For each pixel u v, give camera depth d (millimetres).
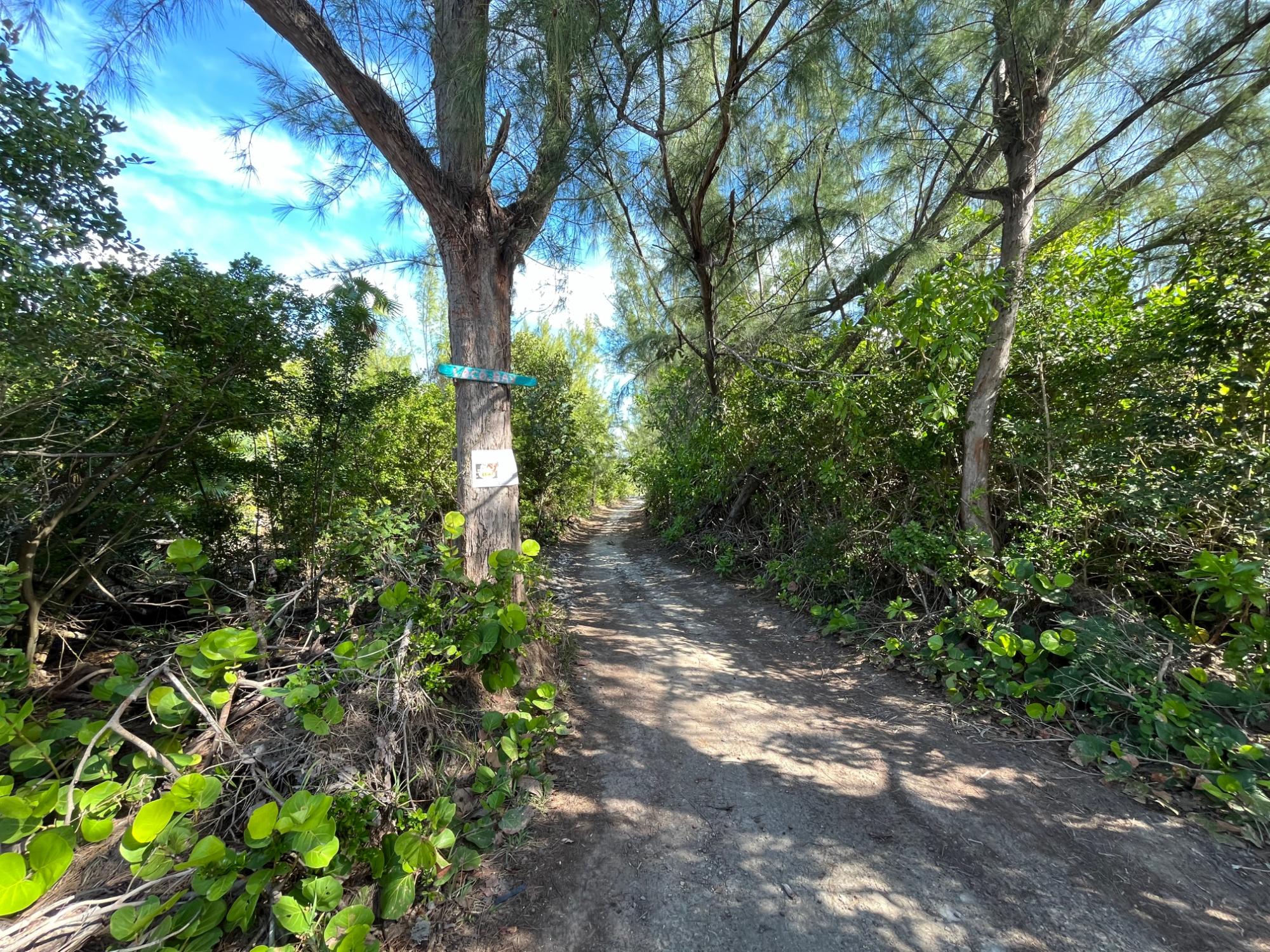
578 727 3154
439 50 3225
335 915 1562
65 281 2533
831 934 1717
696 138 5574
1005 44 3748
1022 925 1717
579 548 10867
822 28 4242
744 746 2908
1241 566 2484
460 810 2256
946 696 3393
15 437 3043
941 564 4090
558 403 11195
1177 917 1721
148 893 1555
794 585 5730
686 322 8578
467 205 3377
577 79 3662
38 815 1462
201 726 2240
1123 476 3492
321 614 3709
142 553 4266
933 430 4387
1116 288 3943
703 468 9000
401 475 6738
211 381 3625
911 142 5148
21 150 2592
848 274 6562
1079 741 2625
